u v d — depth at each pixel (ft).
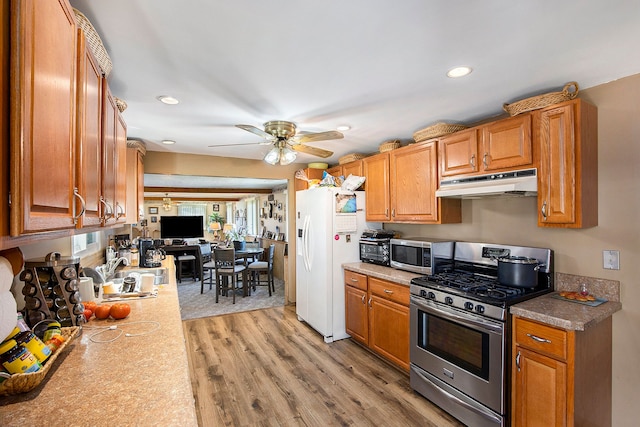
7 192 2.03
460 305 6.99
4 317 3.03
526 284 7.09
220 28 4.53
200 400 7.90
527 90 6.90
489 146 7.68
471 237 9.36
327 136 8.41
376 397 8.00
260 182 22.07
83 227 3.62
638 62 5.64
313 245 12.15
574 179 6.16
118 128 6.15
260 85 6.52
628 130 6.19
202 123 9.08
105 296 6.97
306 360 9.98
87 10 4.05
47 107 2.55
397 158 10.51
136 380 3.57
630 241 6.19
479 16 4.28
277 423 7.04
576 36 4.78
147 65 5.62
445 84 6.55
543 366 5.71
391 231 11.89
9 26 2.06
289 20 4.35
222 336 11.95
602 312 5.80
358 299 10.80
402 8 4.10
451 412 7.17
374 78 6.24
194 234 30.32
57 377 3.62
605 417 6.20
